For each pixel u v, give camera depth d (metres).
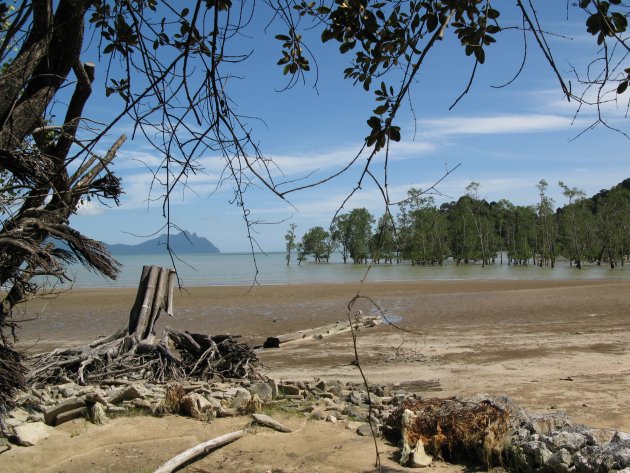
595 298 29.66
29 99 3.90
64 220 5.00
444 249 93.31
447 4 2.84
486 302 29.38
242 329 22.25
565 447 6.59
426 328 21.05
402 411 8.12
